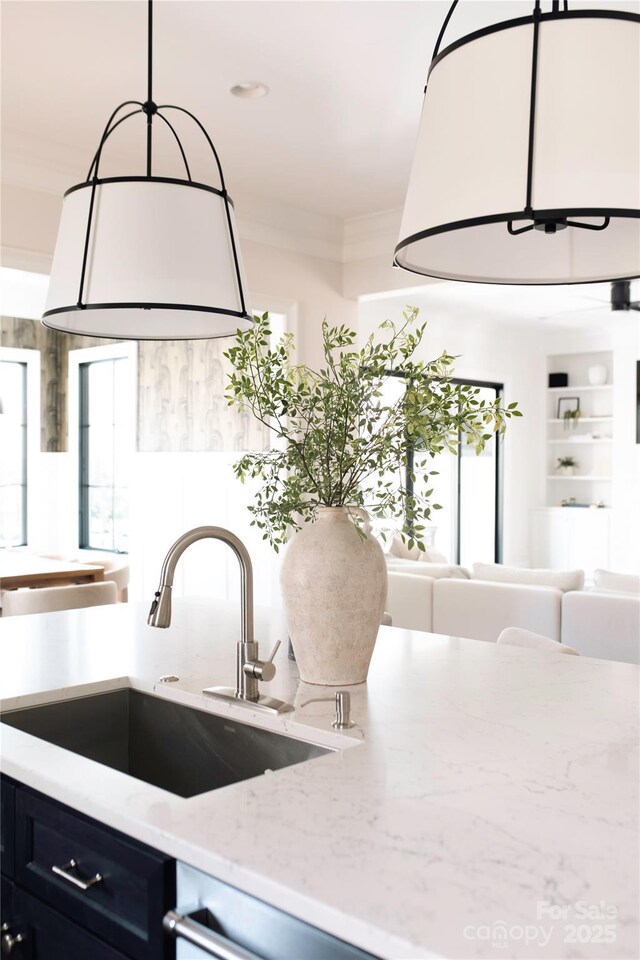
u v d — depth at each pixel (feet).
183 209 6.47
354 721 5.34
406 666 6.85
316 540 6.22
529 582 17.06
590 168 3.83
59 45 11.08
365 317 25.73
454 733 5.10
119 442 27.45
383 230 18.75
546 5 10.03
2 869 4.88
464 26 10.59
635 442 31.78
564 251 5.47
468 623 17.16
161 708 6.30
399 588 18.19
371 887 3.20
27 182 14.40
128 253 6.31
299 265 18.71
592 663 6.97
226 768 5.79
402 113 13.19
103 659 7.11
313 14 10.32
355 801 4.05
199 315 7.73
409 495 6.16
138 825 3.84
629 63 3.92
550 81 3.88
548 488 35.12
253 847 3.55
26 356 28.30
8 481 28.32
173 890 3.83
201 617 9.11
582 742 4.93
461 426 6.02
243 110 13.10
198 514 23.77
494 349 31.71
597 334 32.94
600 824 3.78
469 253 5.35
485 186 3.98
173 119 13.46
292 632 6.37
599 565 32.48
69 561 20.94
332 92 12.45
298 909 3.16
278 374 6.48
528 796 4.11
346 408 6.23
